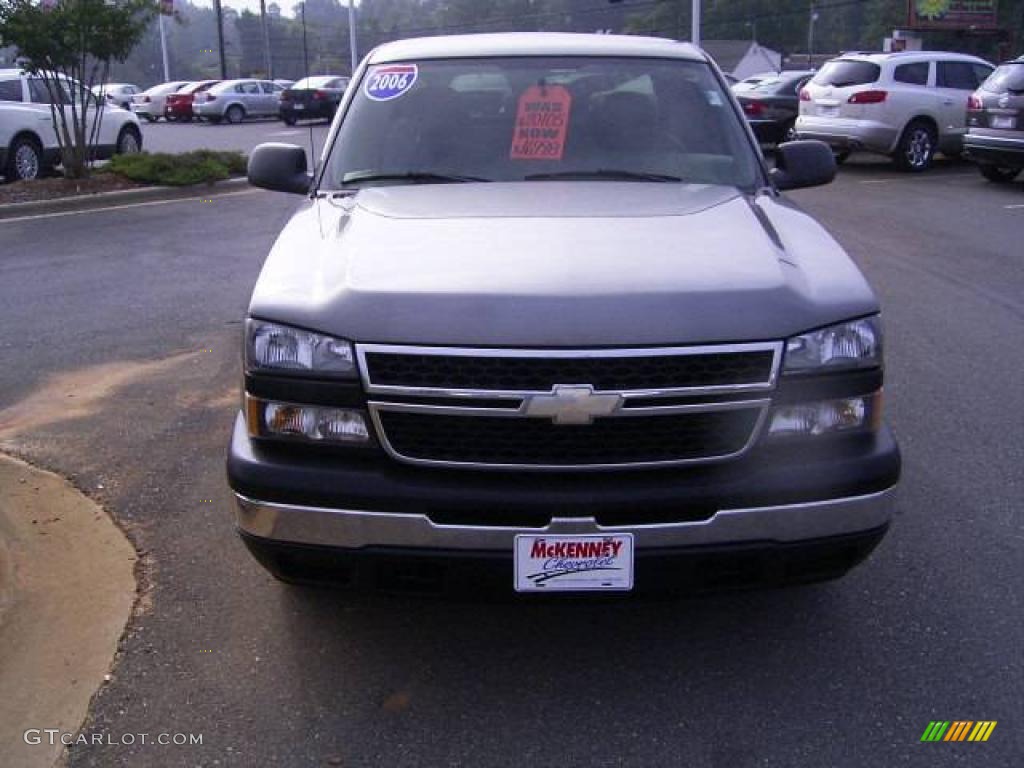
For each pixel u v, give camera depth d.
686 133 4.40
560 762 2.90
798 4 82.69
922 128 16.92
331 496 2.95
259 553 3.10
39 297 8.39
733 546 2.96
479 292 2.97
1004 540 4.17
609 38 4.92
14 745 2.97
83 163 14.84
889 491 3.08
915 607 3.68
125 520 4.35
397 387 2.91
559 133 4.35
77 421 5.52
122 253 10.27
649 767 2.88
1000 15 54.91
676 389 2.88
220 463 4.96
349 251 3.33
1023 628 3.54
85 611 3.65
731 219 3.62
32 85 15.81
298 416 3.01
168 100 38.38
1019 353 6.77
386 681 3.29
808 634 3.52
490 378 2.87
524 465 2.92
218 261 9.88
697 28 30.22
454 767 2.89
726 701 3.17
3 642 3.43
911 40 35.66
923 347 6.91
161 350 6.86
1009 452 5.09
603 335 2.85
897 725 3.04
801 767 2.87
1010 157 14.41
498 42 4.81
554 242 3.31
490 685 3.26
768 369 2.94
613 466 2.92
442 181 4.19
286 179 4.59
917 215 12.43
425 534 2.93
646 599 3.03
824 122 17.31
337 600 3.76
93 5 13.87
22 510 4.39
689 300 2.95
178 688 3.25
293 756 2.94
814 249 3.46
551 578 2.95
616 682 3.27
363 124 4.47
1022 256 9.91
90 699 3.18
